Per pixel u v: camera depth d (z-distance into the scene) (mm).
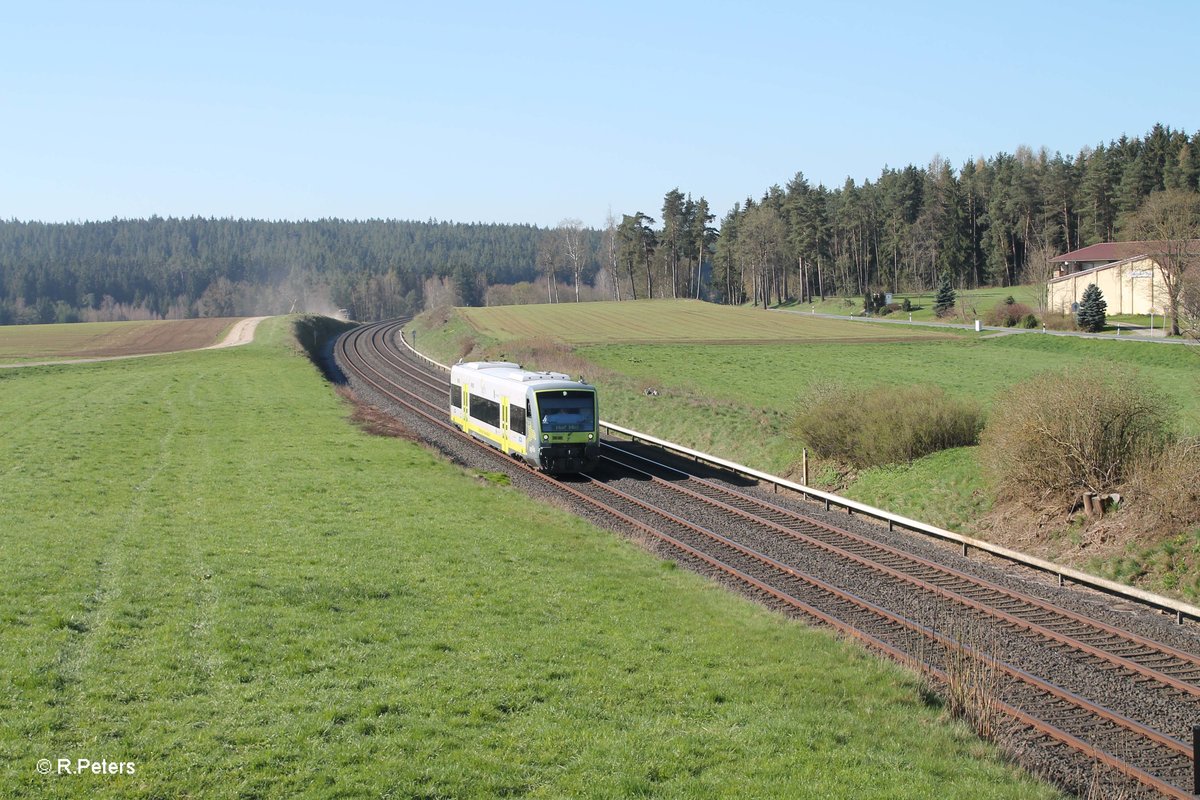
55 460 29031
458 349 79562
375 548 19625
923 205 149500
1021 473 25438
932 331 84938
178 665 12227
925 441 31141
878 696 13258
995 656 15766
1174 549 21156
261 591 15812
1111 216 119875
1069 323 81188
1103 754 12250
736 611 17375
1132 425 24453
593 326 94188
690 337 81625
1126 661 15781
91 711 10633
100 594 15328
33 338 94812
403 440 36719
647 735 11008
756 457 36344
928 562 22031
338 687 11805
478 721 11109
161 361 67000
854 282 154875
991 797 10094
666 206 154250
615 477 33156
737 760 10508
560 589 17562
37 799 8664
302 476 27984
